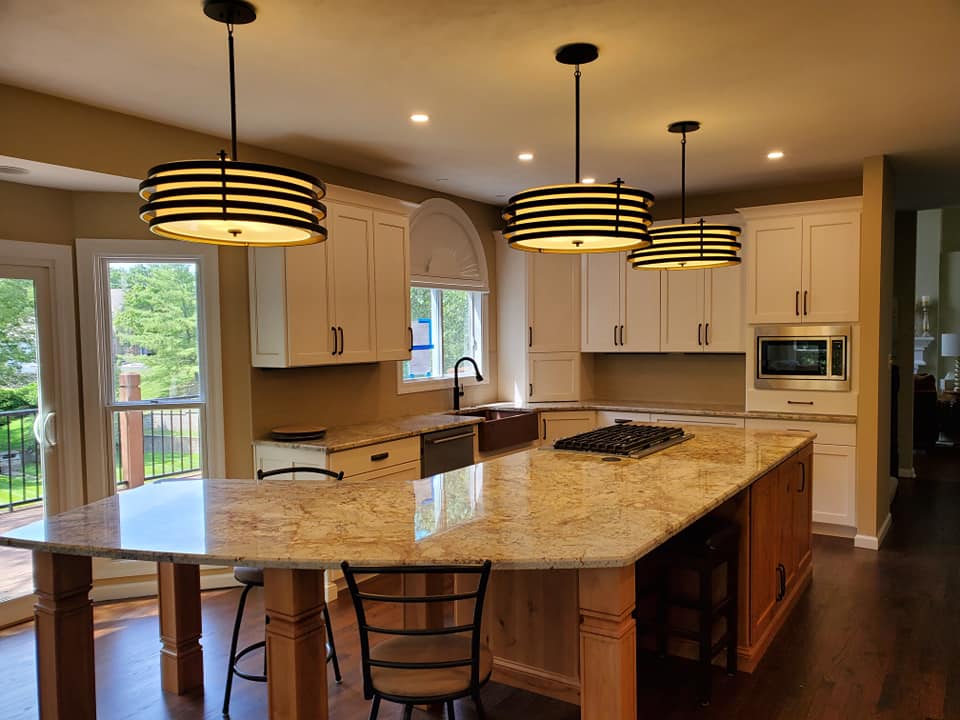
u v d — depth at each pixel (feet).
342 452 12.69
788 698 9.20
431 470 15.03
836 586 13.20
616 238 8.30
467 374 19.69
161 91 10.36
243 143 13.28
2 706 9.34
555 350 19.97
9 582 12.09
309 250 13.26
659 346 18.95
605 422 19.19
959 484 21.93
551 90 10.46
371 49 8.85
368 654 6.30
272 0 7.48
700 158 14.83
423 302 18.31
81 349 12.67
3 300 11.81
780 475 11.40
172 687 9.52
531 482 9.09
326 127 12.30
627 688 6.38
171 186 6.59
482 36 8.50
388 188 16.66
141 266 13.04
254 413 13.56
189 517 7.57
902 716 8.73
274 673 6.70
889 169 15.60
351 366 15.66
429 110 11.35
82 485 12.72
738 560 9.96
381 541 6.58
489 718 8.76
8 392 11.96
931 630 11.21
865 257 15.23
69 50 8.82
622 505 7.85
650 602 10.52
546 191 7.97
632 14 7.96
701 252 11.14
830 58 9.32
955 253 32.37
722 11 7.91
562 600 9.05
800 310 16.44
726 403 19.40
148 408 13.09
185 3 7.55
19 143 10.15
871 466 15.48
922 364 33.09
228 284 13.29
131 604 12.75
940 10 7.91
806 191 17.67
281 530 7.00
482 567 5.88
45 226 12.21
